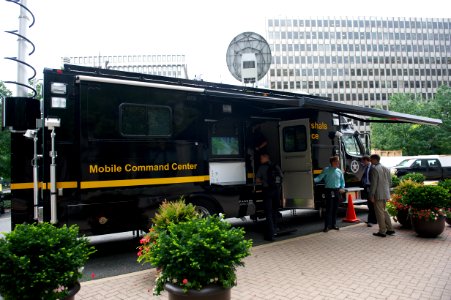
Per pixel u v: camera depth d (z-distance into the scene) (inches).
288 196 374.9
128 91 260.7
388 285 186.7
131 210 255.0
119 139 254.1
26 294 118.6
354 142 459.5
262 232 346.0
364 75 4052.7
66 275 122.8
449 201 302.5
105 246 305.0
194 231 133.6
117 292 185.3
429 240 290.7
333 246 275.1
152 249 140.6
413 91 4084.6
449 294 173.3
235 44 431.5
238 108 335.0
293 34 4008.4
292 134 373.7
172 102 280.4
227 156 328.5
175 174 276.8
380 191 307.1
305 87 3971.5
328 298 170.9
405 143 1718.8
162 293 181.5
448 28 4227.4
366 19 4114.2
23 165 234.1
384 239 297.3
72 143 241.1
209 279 124.0
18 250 121.6
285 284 190.9
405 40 4151.1
